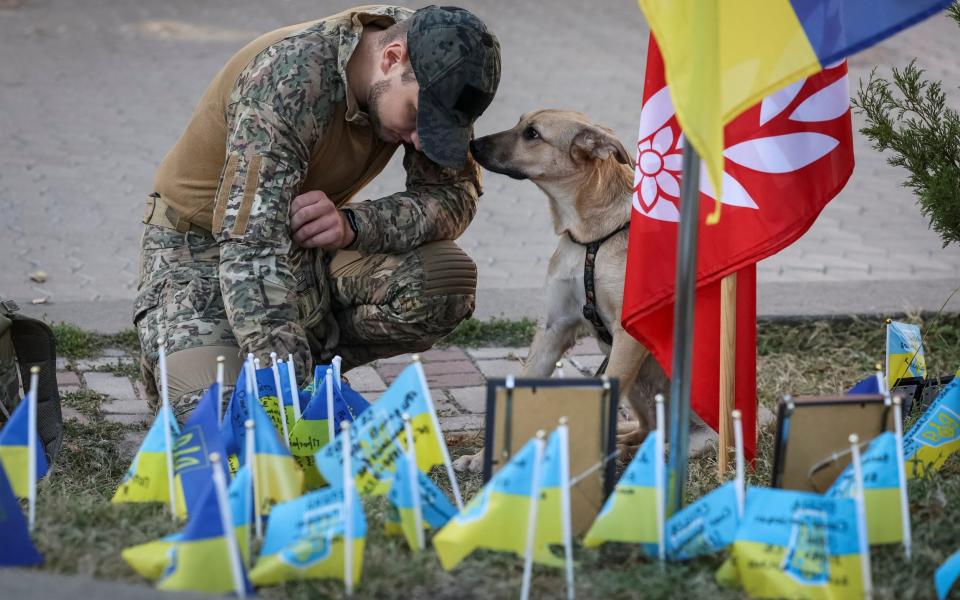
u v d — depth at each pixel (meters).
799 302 8.08
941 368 6.96
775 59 3.82
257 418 4.04
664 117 4.88
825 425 3.94
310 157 5.28
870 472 3.71
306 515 3.59
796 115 4.82
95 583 3.33
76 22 17.89
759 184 4.84
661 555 3.76
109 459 5.39
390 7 5.46
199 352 5.19
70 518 4.07
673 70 3.38
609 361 5.89
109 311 7.75
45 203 10.42
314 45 5.11
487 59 5.03
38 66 15.37
